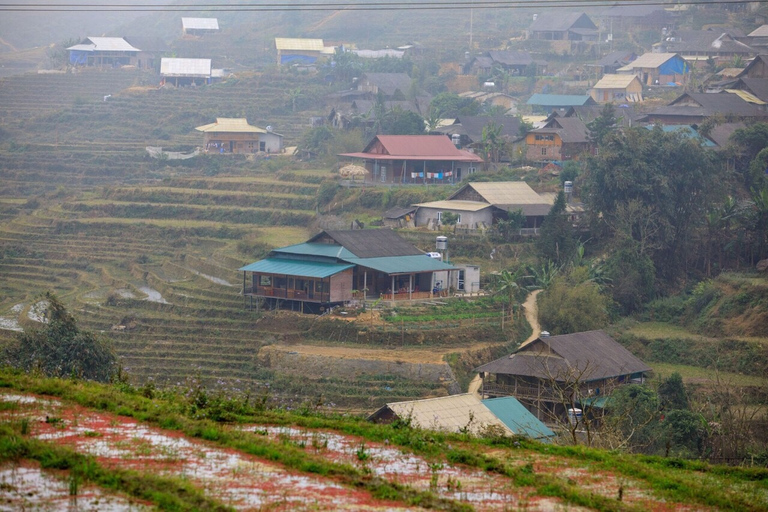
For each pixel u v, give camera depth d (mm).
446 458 88688
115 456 78500
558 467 90750
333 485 76188
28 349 190625
